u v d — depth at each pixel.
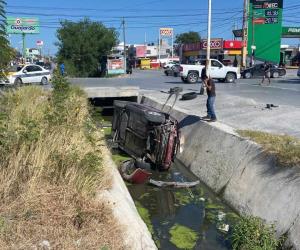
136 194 11.71
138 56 114.19
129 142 14.39
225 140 12.85
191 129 15.91
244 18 52.03
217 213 10.27
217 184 11.85
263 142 11.41
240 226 8.18
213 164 12.66
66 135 8.65
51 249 5.25
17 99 13.43
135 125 14.09
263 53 65.19
